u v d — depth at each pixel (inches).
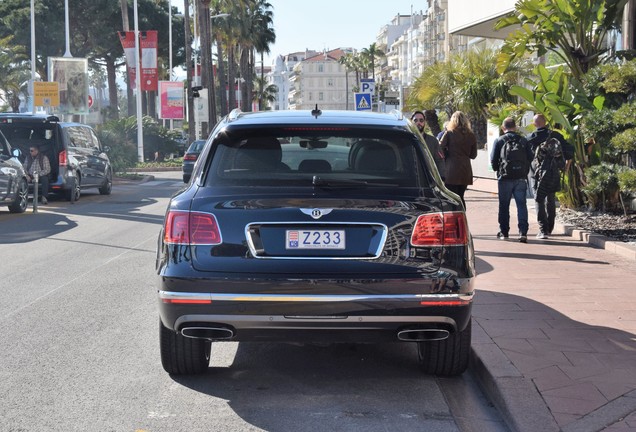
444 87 1183.6
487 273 361.1
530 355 225.5
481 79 1101.1
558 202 627.5
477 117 1133.1
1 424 185.8
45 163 772.0
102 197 899.4
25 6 2596.0
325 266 188.4
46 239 520.7
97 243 501.0
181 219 193.2
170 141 1969.7
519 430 175.0
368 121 213.2
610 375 207.8
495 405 199.6
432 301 189.6
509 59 641.6
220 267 189.8
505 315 275.9
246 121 212.4
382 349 253.8
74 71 1407.5
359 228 190.7
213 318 190.2
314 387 214.5
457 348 215.3
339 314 188.1
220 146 205.9
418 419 190.2
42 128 786.8
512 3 877.2
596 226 498.0
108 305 316.2
